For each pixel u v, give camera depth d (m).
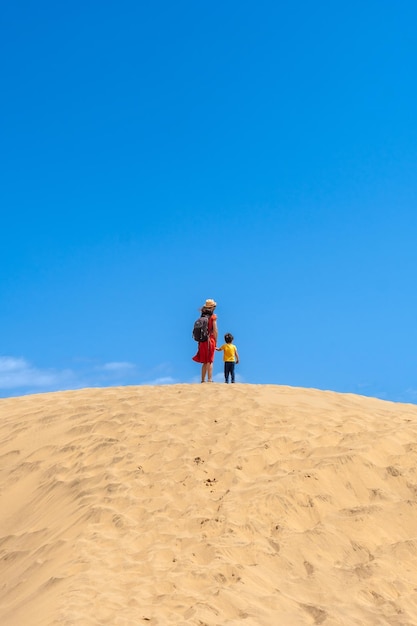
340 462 9.88
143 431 11.43
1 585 8.50
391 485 9.64
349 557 8.26
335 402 12.91
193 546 8.19
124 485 9.75
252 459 10.11
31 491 10.58
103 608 6.91
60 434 12.01
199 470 9.94
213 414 11.84
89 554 8.18
